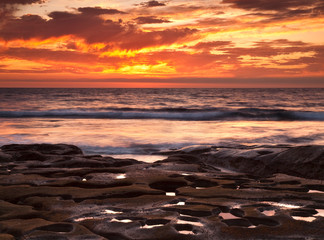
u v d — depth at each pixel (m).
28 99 66.00
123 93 105.56
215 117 35.75
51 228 4.41
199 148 13.00
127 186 6.63
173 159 10.75
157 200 5.62
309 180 7.32
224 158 10.90
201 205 5.30
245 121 31.73
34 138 17.91
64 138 17.97
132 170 8.56
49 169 8.77
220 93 106.56
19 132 20.47
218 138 18.47
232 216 4.98
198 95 90.25
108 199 5.68
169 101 65.06
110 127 24.20
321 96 84.19
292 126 25.77
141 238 4.06
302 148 9.12
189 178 7.64
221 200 5.62
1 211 5.12
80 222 4.64
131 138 18.22
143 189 6.36
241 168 10.10
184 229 4.38
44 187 6.56
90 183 7.07
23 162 9.97
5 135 18.97
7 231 4.24
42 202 5.59
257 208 5.17
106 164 9.95
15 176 7.77
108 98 73.75
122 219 4.81
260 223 4.58
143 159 12.73
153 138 18.28
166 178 7.39
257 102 62.12
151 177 7.51
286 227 4.34
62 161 10.02
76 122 28.55
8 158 10.55
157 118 35.31
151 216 4.81
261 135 19.59
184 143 16.69
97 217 4.86
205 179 7.45
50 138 17.94
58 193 6.14
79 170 8.46
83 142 16.73
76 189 6.39
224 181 7.24
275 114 35.81
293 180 7.33
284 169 8.97
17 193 6.17
